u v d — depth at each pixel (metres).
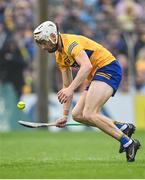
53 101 62.41
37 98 60.31
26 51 63.19
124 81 64.19
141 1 69.88
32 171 21.48
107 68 23.89
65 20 66.38
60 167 22.61
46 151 35.81
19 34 64.12
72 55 23.42
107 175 19.94
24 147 39.38
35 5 62.09
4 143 43.28
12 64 62.16
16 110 61.06
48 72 61.31
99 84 23.83
